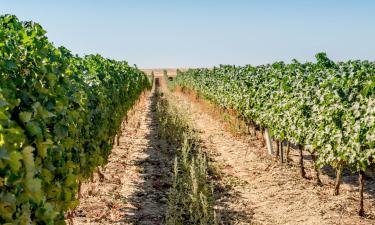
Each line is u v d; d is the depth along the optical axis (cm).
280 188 1005
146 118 2381
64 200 550
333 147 901
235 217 812
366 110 780
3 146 326
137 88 2714
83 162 732
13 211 352
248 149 1485
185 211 833
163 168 1193
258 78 1614
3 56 451
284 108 1167
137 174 1122
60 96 556
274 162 1277
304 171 1108
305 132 1045
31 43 517
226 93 2092
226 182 1064
